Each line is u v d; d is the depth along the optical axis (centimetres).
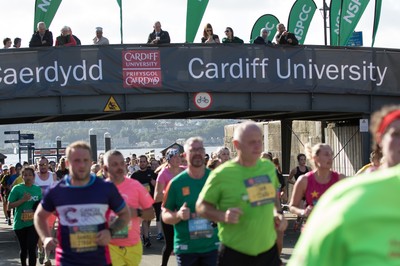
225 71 1847
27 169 1075
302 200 825
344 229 239
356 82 1938
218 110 1859
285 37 1889
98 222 601
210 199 607
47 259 1124
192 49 1833
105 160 755
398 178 244
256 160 604
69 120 2138
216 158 1246
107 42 1850
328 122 2625
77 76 1778
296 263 250
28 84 1759
